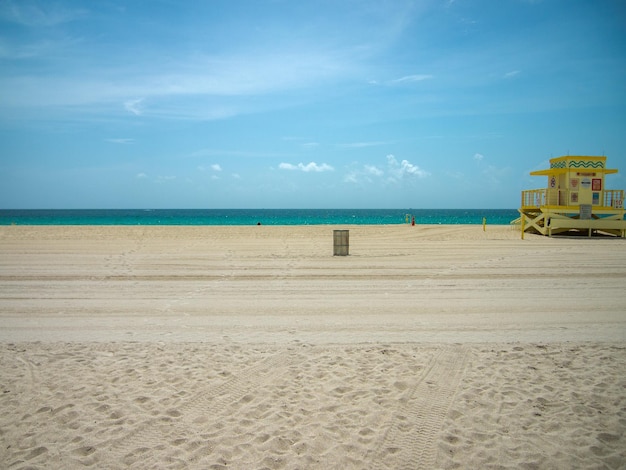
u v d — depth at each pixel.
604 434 4.46
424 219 90.19
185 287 12.27
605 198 28.28
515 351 6.83
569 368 6.12
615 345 7.09
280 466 3.98
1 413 4.89
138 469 3.93
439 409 4.99
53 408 5.00
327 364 6.30
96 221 72.50
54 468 3.94
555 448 4.25
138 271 15.00
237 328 8.20
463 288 11.98
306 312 9.41
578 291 11.54
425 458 4.10
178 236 29.61
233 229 34.34
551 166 30.55
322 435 4.46
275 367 6.20
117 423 4.69
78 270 15.22
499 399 5.21
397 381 5.70
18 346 7.10
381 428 4.60
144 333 7.87
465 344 7.18
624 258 17.92
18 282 13.05
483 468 3.96
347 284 12.62
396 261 17.27
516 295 11.06
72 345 7.16
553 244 23.91
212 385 5.60
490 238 27.80
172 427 4.62
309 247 22.88
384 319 8.82
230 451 4.20
